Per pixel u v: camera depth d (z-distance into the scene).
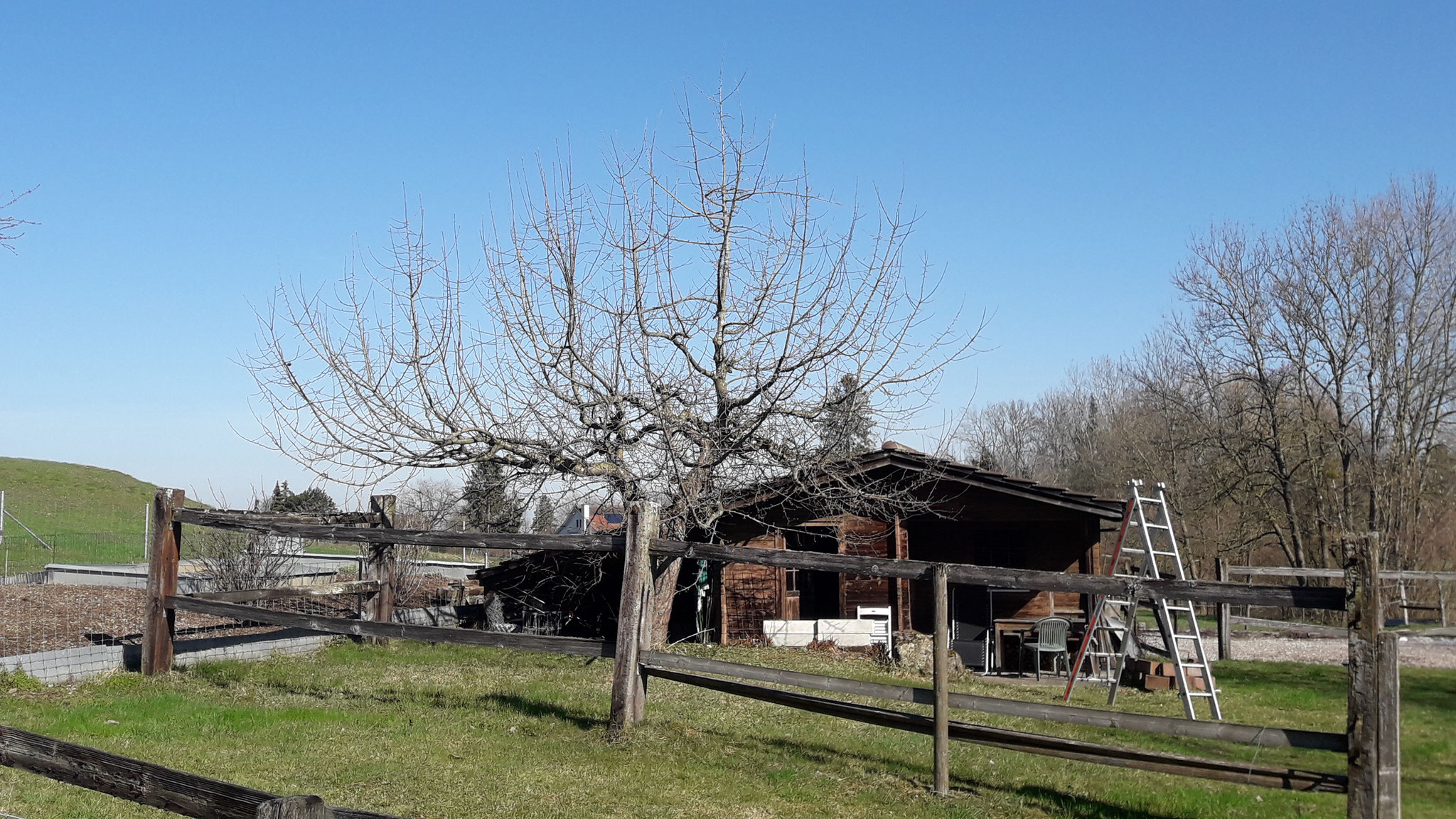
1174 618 15.36
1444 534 31.84
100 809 6.14
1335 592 5.61
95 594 18.42
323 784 6.84
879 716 7.34
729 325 13.82
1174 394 38.06
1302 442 33.56
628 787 7.02
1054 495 17.31
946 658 7.09
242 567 16.27
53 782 6.71
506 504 14.65
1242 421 35.34
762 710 10.06
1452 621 20.12
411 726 8.73
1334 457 33.97
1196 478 38.28
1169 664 14.46
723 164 13.78
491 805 6.50
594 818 6.33
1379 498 31.19
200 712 9.09
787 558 7.80
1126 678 14.81
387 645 13.88
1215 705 11.29
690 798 6.82
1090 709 6.48
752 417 13.56
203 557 17.00
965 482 17.36
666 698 10.44
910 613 19.56
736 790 7.04
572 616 17.78
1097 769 7.98
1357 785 5.43
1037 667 15.62
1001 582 6.89
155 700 9.62
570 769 7.45
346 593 13.55
